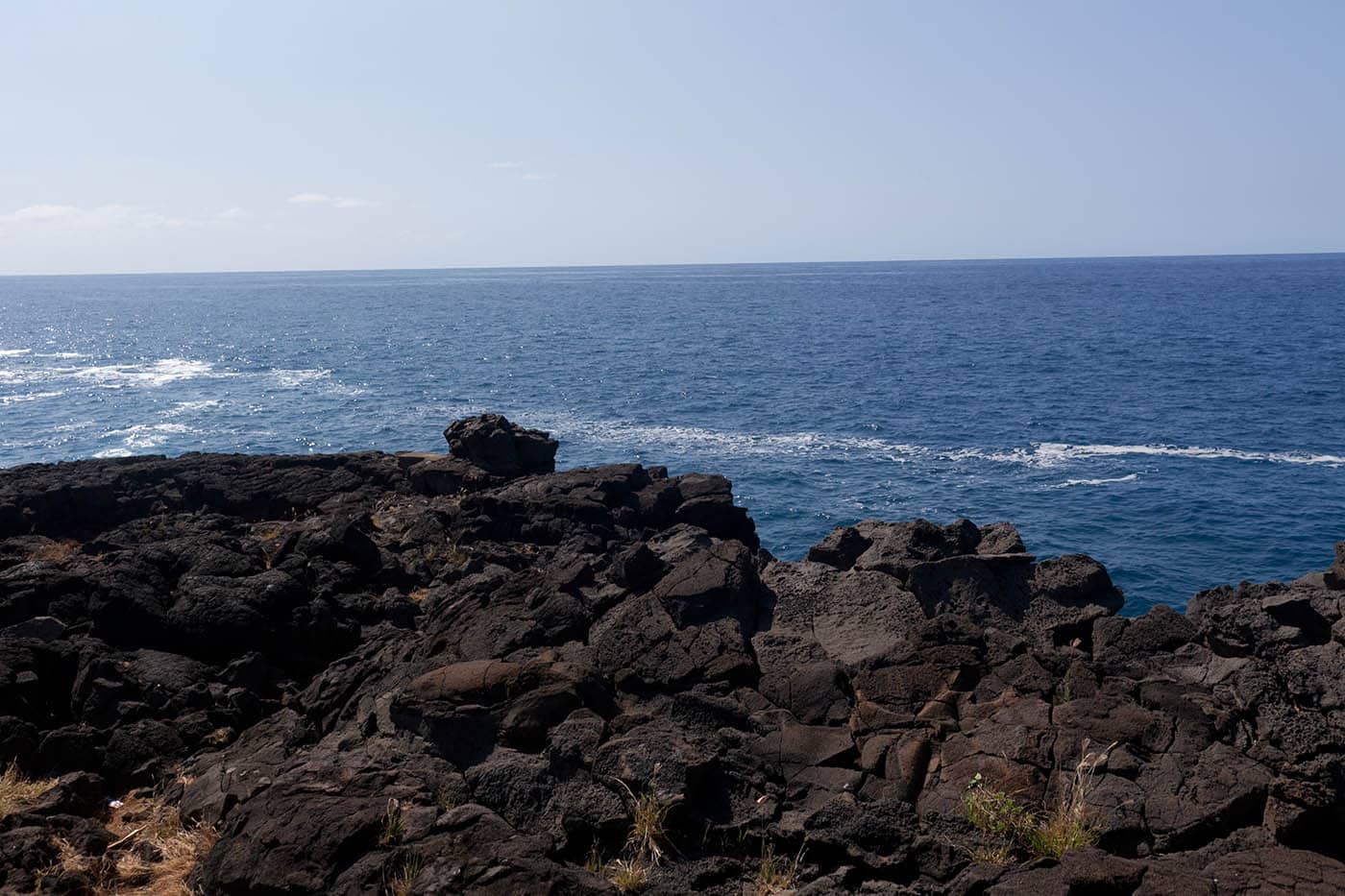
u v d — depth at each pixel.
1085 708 8.74
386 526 18.73
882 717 8.91
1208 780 7.75
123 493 20.84
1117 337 98.38
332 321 146.12
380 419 57.12
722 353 89.75
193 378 77.00
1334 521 35.00
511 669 9.46
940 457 45.75
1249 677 8.80
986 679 9.51
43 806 9.02
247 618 13.01
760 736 8.77
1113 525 35.03
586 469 20.53
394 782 8.29
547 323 134.00
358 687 10.82
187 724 10.81
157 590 13.78
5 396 67.69
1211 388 64.19
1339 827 7.18
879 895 6.99
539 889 6.86
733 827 7.72
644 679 9.71
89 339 118.75
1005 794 7.75
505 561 16.14
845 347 94.12
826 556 13.27
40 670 11.54
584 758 8.28
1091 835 7.36
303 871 7.24
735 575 11.22
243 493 20.73
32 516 19.19
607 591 11.60
